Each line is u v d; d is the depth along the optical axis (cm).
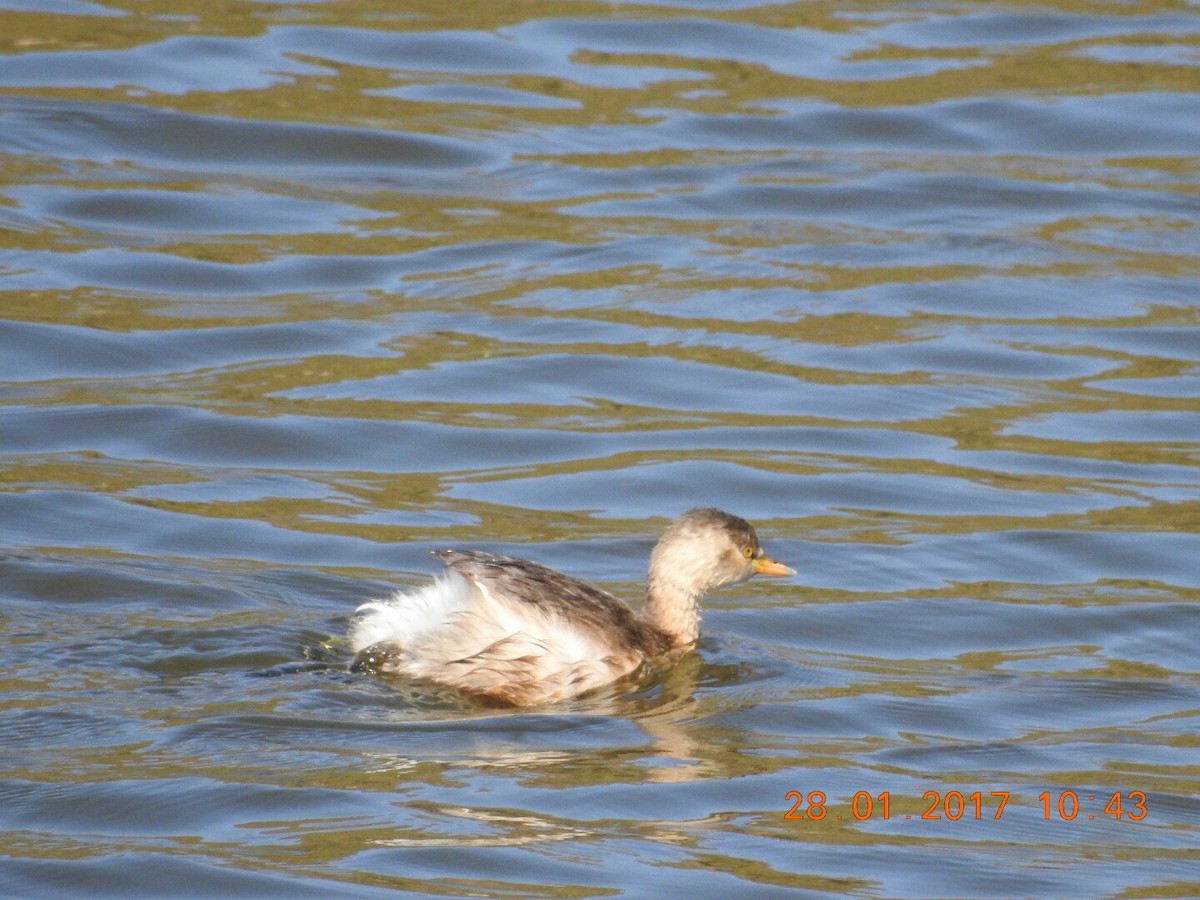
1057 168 2358
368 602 1234
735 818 992
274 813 965
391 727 1086
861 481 1566
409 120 2355
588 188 2239
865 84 2533
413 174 2241
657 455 1598
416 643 1155
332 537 1412
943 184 2291
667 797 1012
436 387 1719
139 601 1256
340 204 2155
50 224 2027
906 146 2392
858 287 1997
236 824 952
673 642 1244
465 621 1153
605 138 2367
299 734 1064
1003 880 933
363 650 1164
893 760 1087
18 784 980
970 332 1891
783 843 963
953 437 1659
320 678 1145
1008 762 1093
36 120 2270
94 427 1602
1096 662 1262
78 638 1184
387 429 1631
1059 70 2603
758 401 1719
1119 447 1647
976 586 1386
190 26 2589
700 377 1766
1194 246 2122
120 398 1664
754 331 1872
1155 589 1385
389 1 2736
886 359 1820
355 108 2369
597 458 1595
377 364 1769
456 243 2067
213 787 986
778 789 1033
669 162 2312
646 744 1086
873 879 928
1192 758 1104
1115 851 974
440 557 1179
